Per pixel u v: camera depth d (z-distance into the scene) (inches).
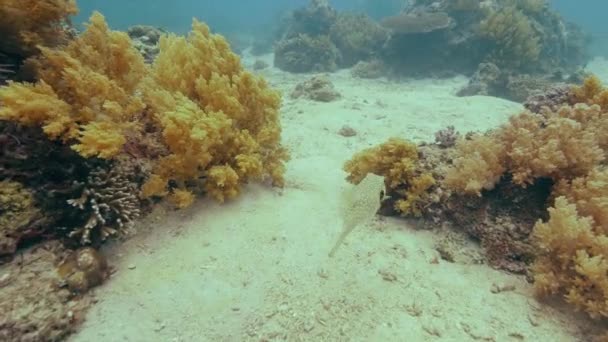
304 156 309.4
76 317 135.2
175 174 190.9
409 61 751.1
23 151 151.3
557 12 822.5
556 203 164.6
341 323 146.5
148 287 152.9
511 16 682.2
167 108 195.6
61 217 156.5
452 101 516.4
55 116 155.9
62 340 129.0
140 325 137.8
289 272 167.9
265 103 244.7
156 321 140.0
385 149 234.4
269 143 241.6
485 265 184.9
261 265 169.8
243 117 231.3
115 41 202.1
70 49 187.9
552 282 156.6
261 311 148.1
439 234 206.2
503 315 153.7
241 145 215.5
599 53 1198.3
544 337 143.9
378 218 222.1
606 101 231.5
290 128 378.9
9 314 120.3
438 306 157.6
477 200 199.8
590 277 146.6
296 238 189.3
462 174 197.6
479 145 205.5
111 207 164.4
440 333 144.6
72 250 153.7
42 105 151.3
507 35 677.9
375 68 773.3
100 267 151.3
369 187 136.1
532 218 190.2
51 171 157.9
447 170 217.8
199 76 227.0
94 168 166.9
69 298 138.5
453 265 184.7
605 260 147.0
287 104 483.5
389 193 228.1
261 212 205.0
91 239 160.4
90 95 176.2
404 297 161.3
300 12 932.0
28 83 162.6
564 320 151.3
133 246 171.3
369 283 167.8
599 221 166.7
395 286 167.3
